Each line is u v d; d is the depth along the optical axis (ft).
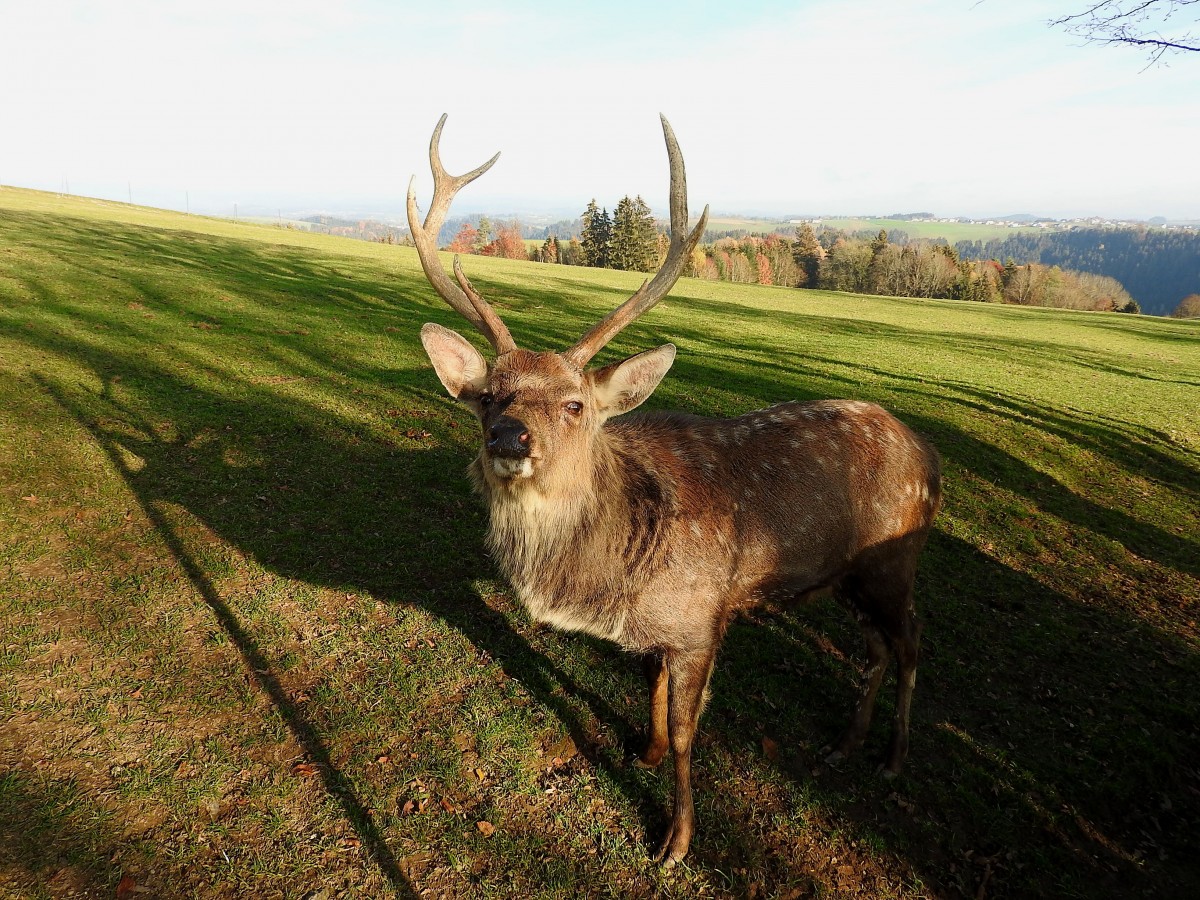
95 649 14.67
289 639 15.62
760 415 14.16
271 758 12.50
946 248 280.72
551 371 11.37
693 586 11.67
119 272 57.47
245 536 19.57
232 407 29.43
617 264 254.27
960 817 12.51
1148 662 17.30
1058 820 12.52
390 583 18.10
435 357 12.24
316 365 37.63
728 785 12.87
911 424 36.58
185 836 10.93
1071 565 22.35
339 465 24.90
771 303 101.60
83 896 9.88
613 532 11.57
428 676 14.89
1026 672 16.61
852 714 14.23
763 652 16.74
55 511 19.72
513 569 12.20
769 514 12.65
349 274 75.82
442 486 23.95
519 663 15.57
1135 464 33.76
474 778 12.52
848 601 14.10
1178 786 13.42
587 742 13.64
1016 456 32.89
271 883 10.39
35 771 11.68
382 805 11.82
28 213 92.99
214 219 186.39
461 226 332.60
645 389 12.26
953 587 20.33
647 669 13.05
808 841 11.87
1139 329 108.06
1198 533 26.03
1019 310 133.80
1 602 15.78
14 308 41.60
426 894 10.48
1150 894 11.27
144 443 24.89
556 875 10.94
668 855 11.31
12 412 25.88
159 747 12.44
